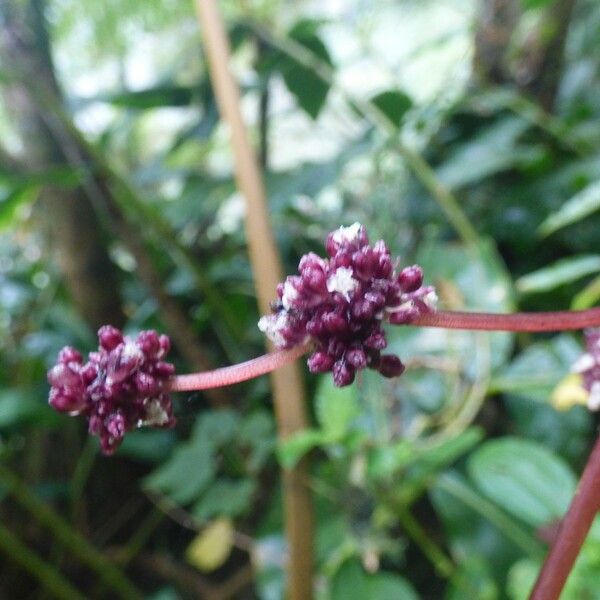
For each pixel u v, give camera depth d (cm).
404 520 16
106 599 23
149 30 31
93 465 24
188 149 32
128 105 25
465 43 31
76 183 21
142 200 23
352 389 15
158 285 23
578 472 18
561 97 27
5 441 23
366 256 6
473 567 15
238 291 25
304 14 29
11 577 23
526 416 19
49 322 26
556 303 21
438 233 23
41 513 21
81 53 32
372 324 6
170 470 20
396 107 22
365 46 27
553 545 8
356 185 27
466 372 18
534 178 23
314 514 17
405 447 14
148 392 7
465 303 18
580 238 22
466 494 16
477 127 24
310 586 15
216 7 17
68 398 7
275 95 31
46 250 29
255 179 16
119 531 25
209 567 20
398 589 14
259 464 20
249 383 23
